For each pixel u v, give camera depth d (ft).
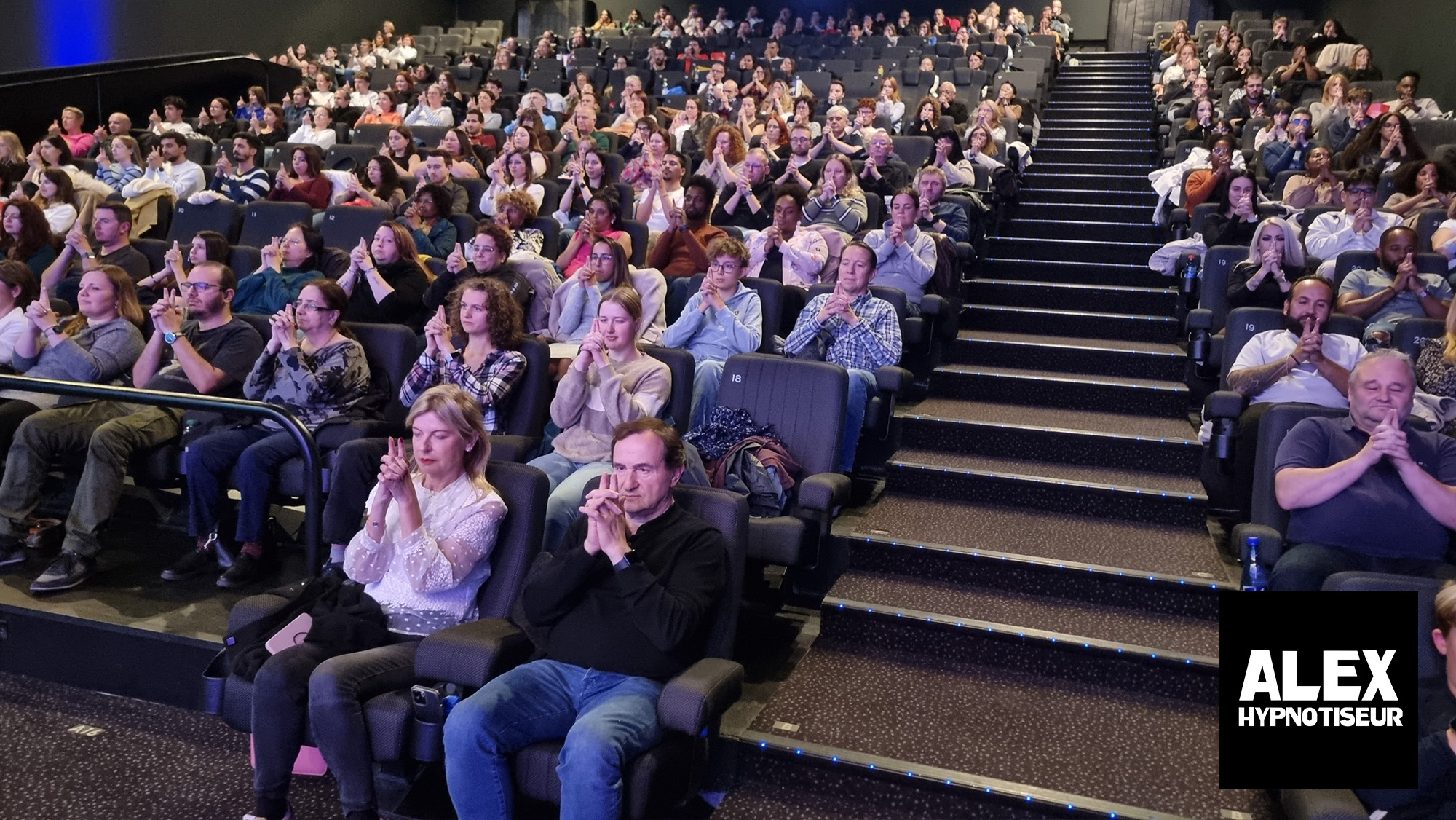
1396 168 18.02
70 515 10.19
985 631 8.80
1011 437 11.93
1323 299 11.21
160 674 9.20
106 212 15.17
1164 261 16.44
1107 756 7.47
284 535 11.25
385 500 7.93
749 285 12.56
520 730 6.72
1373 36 33.22
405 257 13.34
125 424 10.58
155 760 8.37
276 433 10.28
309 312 10.57
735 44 39.45
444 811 7.59
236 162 21.68
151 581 10.26
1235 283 13.66
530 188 18.62
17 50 28.07
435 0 47.73
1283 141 21.50
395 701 7.11
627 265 12.82
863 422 11.16
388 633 7.79
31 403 11.44
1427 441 8.55
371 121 28.07
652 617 6.84
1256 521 9.04
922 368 14.12
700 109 26.73
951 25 40.60
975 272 17.93
